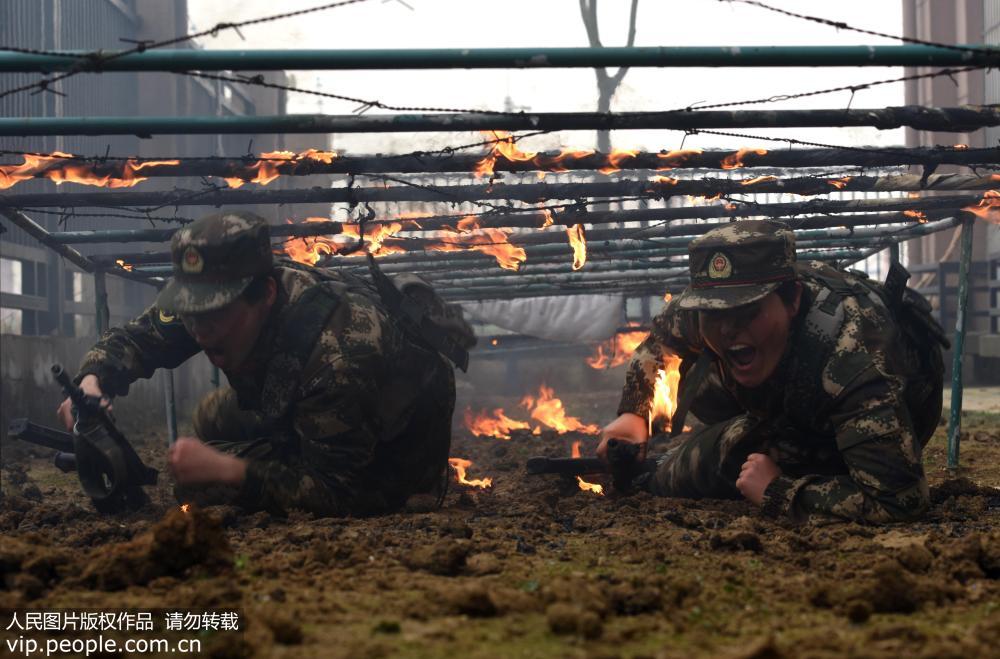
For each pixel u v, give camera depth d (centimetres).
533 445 835
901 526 363
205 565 279
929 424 435
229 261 394
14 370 914
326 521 392
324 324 408
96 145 1145
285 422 418
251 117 405
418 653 208
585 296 1333
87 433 439
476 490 539
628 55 364
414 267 748
